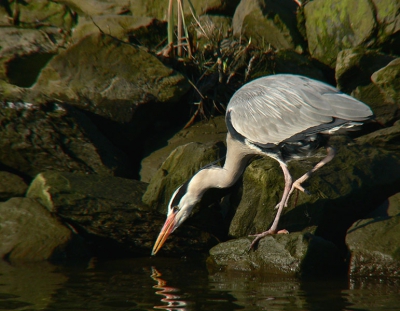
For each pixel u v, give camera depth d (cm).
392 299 866
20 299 870
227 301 859
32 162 1421
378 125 1455
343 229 1177
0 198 1306
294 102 1060
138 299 872
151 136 1568
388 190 1198
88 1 1877
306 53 1712
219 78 1606
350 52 1478
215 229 1243
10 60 1692
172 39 1627
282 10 1725
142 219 1208
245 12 1722
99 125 1529
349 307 824
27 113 1403
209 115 1592
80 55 1538
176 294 903
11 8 1958
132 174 1491
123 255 1227
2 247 1153
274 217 1153
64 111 1417
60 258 1163
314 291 916
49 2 1914
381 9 1564
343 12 1625
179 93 1523
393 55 1563
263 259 1056
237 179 1145
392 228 1045
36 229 1177
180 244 1223
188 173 1212
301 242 1035
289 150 1095
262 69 1630
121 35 1789
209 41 1695
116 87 1520
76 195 1204
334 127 1018
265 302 853
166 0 1833
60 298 876
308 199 1151
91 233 1223
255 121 1088
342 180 1180
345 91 1502
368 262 1012
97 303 851
